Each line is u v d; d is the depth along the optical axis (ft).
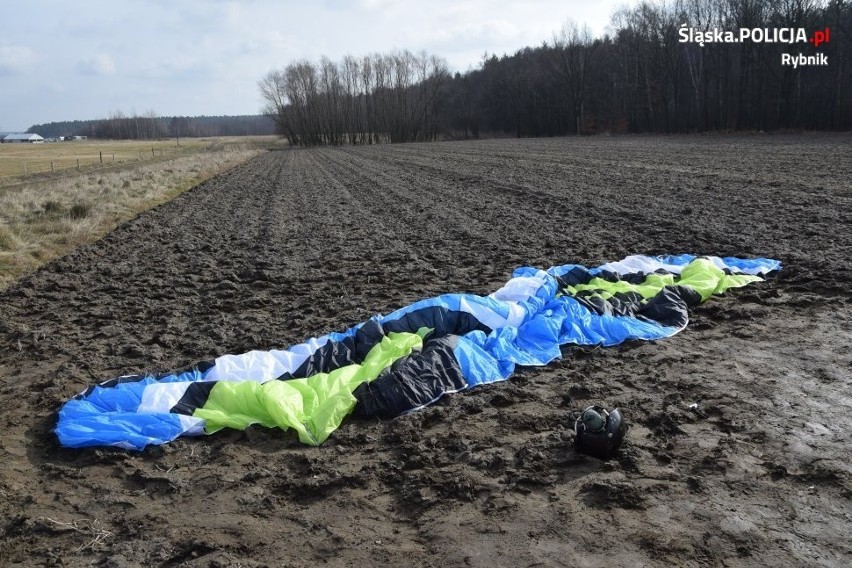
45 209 67.15
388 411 19.67
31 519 15.16
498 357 22.95
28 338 28.71
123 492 16.35
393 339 23.68
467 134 377.09
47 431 19.77
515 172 97.81
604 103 305.12
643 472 15.65
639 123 272.10
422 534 14.02
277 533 14.35
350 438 18.47
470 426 18.69
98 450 18.28
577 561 12.69
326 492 15.88
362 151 227.81
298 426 18.66
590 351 23.68
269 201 79.82
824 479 14.80
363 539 13.97
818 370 20.71
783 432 17.01
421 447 17.53
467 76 433.89
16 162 187.52
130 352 26.30
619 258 37.83
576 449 16.63
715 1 241.35
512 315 25.62
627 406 19.16
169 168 136.15
